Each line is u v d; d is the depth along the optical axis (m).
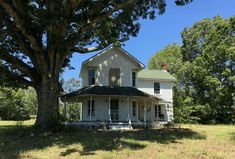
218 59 48.91
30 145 17.98
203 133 23.39
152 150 15.97
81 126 31.42
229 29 49.09
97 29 23.98
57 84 23.28
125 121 33.97
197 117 47.66
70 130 23.05
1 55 23.66
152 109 40.94
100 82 35.03
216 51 48.94
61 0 19.28
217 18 51.91
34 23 20.98
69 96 33.59
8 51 25.23
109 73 35.47
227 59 48.53
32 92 71.62
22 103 62.16
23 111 62.12
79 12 21.97
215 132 24.38
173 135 21.70
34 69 25.06
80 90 34.00
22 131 22.41
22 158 14.84
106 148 16.41
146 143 18.00
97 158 14.26
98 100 34.41
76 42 22.44
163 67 49.06
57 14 19.64
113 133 22.06
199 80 50.53
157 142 18.52
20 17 20.23
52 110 22.77
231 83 48.19
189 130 25.56
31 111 69.50
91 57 35.16
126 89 34.62
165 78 43.94
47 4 19.94
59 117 23.34
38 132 21.69
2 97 59.47
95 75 35.12
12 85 27.11
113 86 34.94
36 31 22.14
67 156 14.93
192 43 54.22
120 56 36.06
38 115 23.45
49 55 22.83
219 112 49.00
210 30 52.09
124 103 35.06
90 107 33.16
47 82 22.95
